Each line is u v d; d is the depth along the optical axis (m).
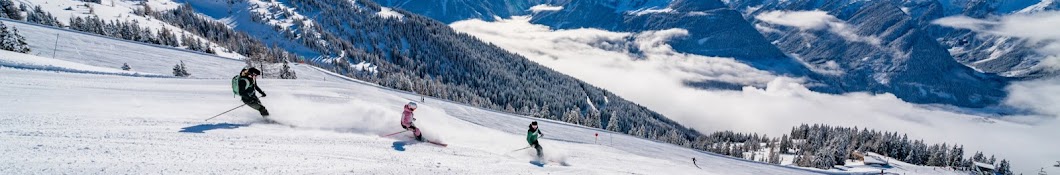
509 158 10.55
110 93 14.56
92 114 9.95
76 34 77.06
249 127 10.17
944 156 109.62
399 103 24.42
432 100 39.50
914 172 92.25
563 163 11.01
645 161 14.95
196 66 72.00
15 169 5.32
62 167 5.68
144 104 12.43
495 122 31.09
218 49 131.12
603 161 12.66
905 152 116.19
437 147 10.55
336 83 27.77
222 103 14.16
